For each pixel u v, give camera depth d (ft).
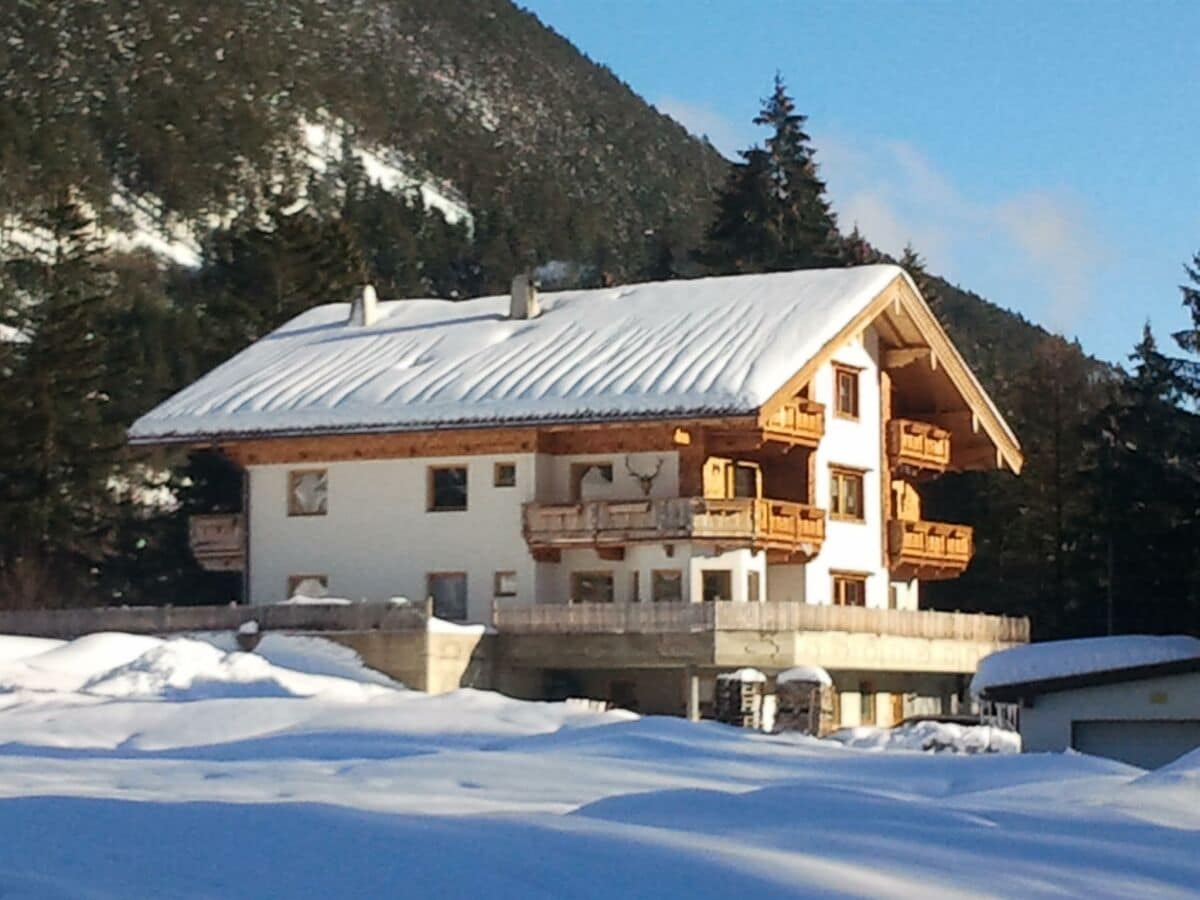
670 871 41.45
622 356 157.79
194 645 132.98
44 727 100.83
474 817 48.96
